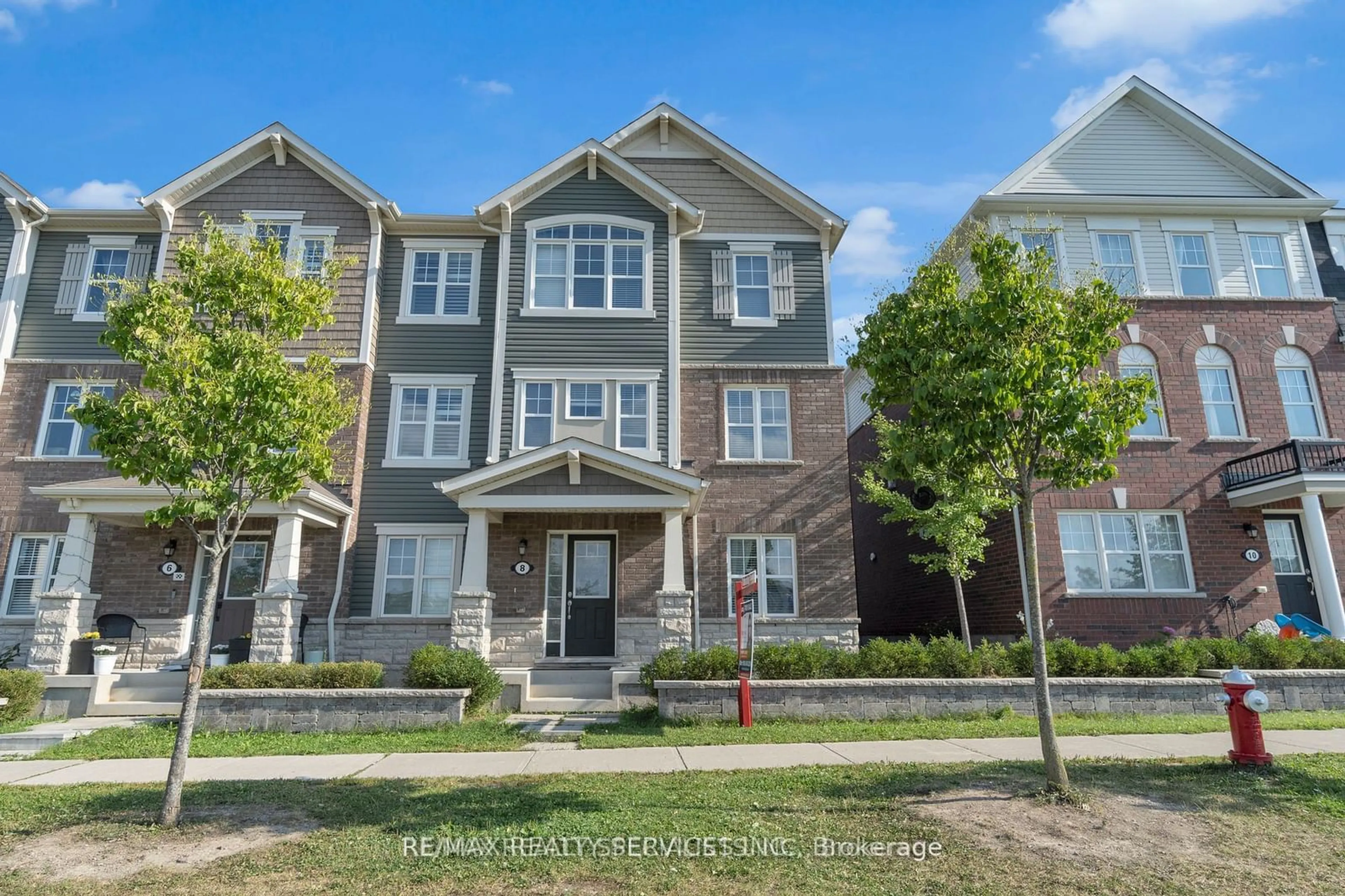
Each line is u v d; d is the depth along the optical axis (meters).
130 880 5.26
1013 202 17.89
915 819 6.30
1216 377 17.55
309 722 11.13
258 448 7.53
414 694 11.21
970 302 7.60
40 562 15.91
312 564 15.50
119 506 13.73
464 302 17.66
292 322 8.27
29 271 17.28
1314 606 16.41
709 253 17.89
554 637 15.70
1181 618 15.99
